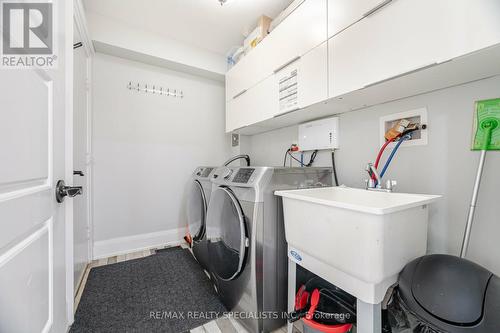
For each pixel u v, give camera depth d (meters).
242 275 1.21
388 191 1.12
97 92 2.13
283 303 1.22
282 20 1.64
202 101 2.74
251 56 1.94
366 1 1.02
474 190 0.93
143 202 2.37
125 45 2.08
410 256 0.84
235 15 1.95
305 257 1.00
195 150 2.69
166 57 2.29
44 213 0.76
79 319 1.25
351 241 0.77
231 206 1.34
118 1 1.79
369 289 0.74
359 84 1.07
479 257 0.97
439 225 1.10
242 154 2.77
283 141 2.21
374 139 1.39
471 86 1.00
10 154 0.56
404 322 0.78
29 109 0.67
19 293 0.60
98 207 2.13
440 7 0.80
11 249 0.57
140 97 2.35
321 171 1.52
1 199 0.52
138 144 2.34
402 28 0.90
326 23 1.23
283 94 1.58
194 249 2.10
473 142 0.99
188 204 2.32
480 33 0.71
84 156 1.92
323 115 1.67
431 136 1.13
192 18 1.99
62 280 0.95
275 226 1.20
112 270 1.86
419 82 1.01
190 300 1.45
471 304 0.59
